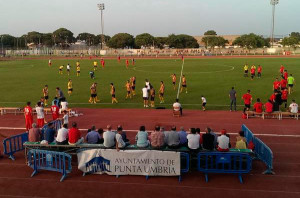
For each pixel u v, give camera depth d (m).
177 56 91.31
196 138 11.91
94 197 10.33
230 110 22.98
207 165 11.50
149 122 20.34
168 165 11.44
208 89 32.12
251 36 104.50
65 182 11.43
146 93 24.95
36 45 180.88
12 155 13.86
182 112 22.94
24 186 11.19
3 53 114.81
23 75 48.53
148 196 10.30
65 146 12.60
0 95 31.61
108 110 24.22
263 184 11.03
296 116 20.52
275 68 50.34
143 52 109.44
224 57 82.00
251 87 32.88
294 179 11.39
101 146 12.20
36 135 13.38
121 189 10.80
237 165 12.19
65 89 34.44
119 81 39.31
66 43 177.62
